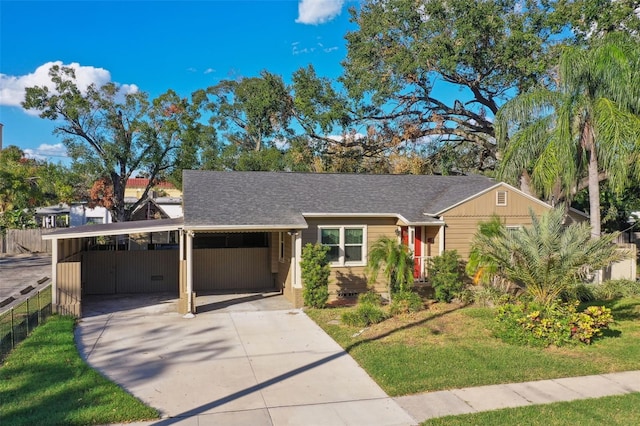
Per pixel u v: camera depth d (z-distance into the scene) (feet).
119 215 116.88
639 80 46.73
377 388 25.44
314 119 95.14
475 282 50.29
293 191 56.29
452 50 82.94
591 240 36.01
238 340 34.99
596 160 50.78
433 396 24.29
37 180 129.18
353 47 94.32
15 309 40.37
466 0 79.56
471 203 53.83
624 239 92.17
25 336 34.35
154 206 120.16
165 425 20.79
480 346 32.81
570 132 49.39
